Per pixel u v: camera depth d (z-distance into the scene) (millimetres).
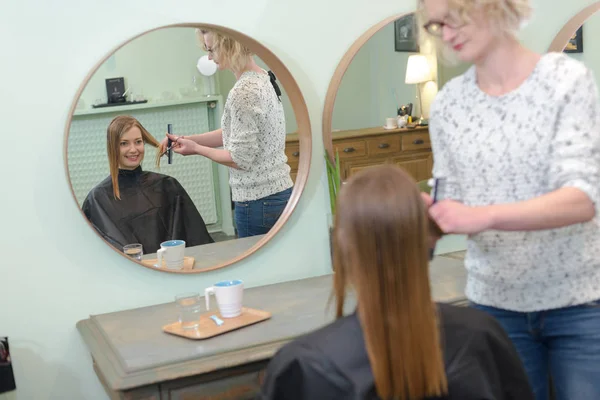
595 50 2625
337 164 2275
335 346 1116
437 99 1624
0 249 1991
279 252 2314
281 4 2221
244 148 2184
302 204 2326
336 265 1183
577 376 1515
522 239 1504
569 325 1517
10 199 1982
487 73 1518
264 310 2031
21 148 1976
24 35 1945
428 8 1506
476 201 1564
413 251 1095
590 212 1350
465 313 1199
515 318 1594
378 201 1096
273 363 1160
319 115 2318
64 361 2094
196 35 2076
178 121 2088
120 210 2061
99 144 2006
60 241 2041
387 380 1082
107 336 1902
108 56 1984
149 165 2072
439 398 1115
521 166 1476
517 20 1447
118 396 1771
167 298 2174
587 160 1379
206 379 1762
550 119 1425
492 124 1506
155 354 1766
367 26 2350
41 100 1979
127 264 2115
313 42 2283
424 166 2457
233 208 2201
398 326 1087
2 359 1922
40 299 2045
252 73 2160
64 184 2025
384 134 2379
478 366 1149
